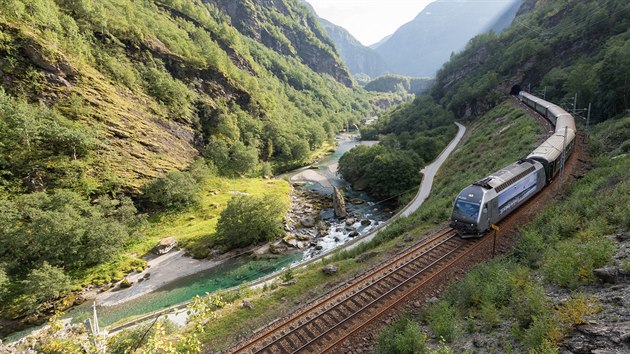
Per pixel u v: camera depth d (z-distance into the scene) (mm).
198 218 66000
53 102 66438
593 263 16281
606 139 44156
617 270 15039
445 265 26125
